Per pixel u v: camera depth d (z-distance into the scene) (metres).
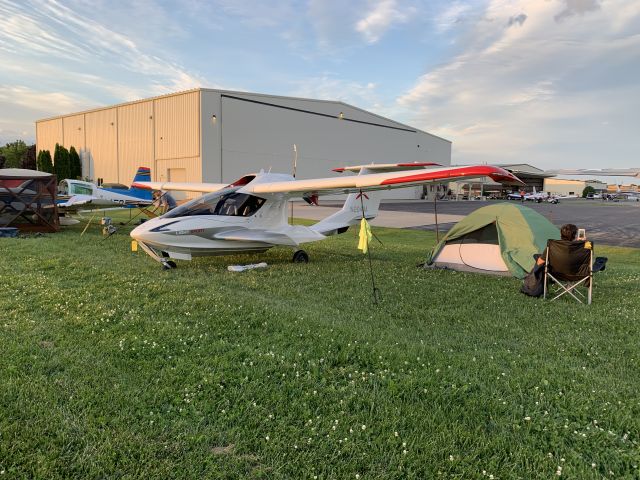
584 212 30.58
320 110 36.78
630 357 3.96
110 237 11.84
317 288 6.49
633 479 2.27
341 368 3.47
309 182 7.85
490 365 3.63
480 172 5.66
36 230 12.64
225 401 2.92
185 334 4.17
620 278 7.77
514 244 7.67
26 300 5.20
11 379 3.12
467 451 2.47
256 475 2.23
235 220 8.14
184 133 30.19
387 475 2.25
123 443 2.44
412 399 3.04
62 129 40.62
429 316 5.13
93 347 3.80
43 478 2.15
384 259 9.57
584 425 2.77
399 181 6.65
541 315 5.29
